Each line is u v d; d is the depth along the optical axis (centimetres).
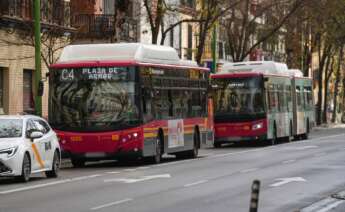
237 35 6262
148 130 3077
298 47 7762
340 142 5078
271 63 4841
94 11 5403
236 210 1697
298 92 5478
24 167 2342
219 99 4625
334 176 2547
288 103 5169
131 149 2992
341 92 10769
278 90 4922
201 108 3731
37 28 3194
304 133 5594
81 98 3025
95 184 2298
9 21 4034
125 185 2262
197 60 5112
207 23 5038
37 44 3195
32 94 4525
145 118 3048
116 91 3011
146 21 5588
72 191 2092
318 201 1867
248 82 4594
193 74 3634
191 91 3597
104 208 1719
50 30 4047
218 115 4612
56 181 2408
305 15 7025
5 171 2284
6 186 2245
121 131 2994
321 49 9569
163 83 3266
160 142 3241
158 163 3216
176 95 3403
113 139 2992
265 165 3056
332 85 10869
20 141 2341
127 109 3000
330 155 3662
